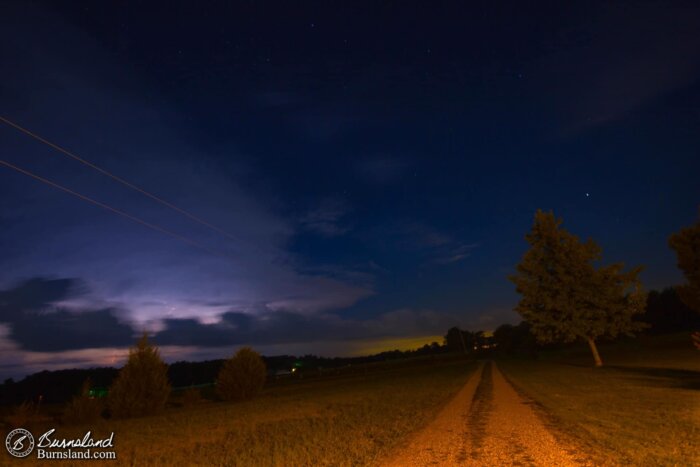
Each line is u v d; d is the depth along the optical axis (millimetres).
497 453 10250
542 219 43250
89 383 26234
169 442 15461
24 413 24547
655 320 90438
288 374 114062
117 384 27953
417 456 10430
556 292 42344
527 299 42875
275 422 19125
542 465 9070
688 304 29672
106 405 27906
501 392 24062
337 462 10250
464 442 11680
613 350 69188
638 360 44062
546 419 14430
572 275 41938
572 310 41094
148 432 18172
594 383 25781
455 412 17500
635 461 8938
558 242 42531
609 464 8852
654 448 9883
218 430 17703
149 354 28953
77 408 23922
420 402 22000
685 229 29203
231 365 37219
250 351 38062
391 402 23172
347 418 18172
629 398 18312
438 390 28266
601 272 41250
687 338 66312
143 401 27625
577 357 66625
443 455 10391
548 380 29781
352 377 69500
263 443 13609
